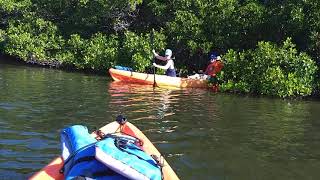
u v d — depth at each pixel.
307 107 13.40
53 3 22.22
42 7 22.28
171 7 20.17
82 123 9.73
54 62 20.92
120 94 13.71
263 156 8.13
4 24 23.20
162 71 18.62
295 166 7.70
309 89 15.43
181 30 18.98
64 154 6.21
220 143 8.78
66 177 5.35
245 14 18.28
